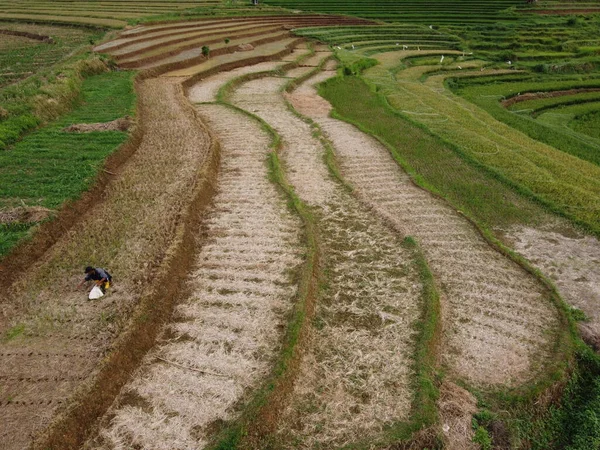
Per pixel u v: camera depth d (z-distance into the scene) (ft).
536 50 149.59
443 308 34.50
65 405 24.54
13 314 30.60
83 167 47.62
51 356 27.58
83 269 34.73
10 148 52.34
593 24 178.09
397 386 28.02
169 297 33.12
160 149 55.93
